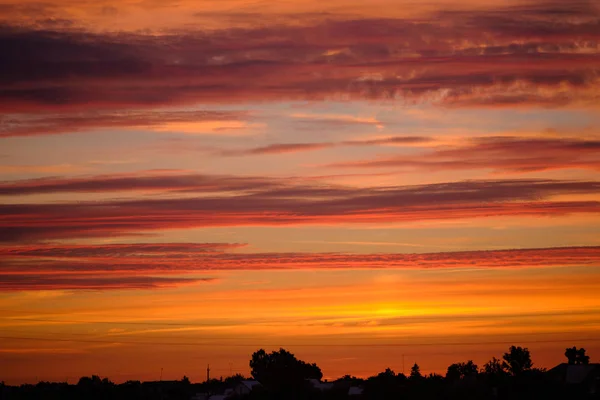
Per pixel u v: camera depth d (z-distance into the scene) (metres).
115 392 154.00
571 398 116.81
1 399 141.62
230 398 149.50
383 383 133.12
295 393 143.50
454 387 127.94
